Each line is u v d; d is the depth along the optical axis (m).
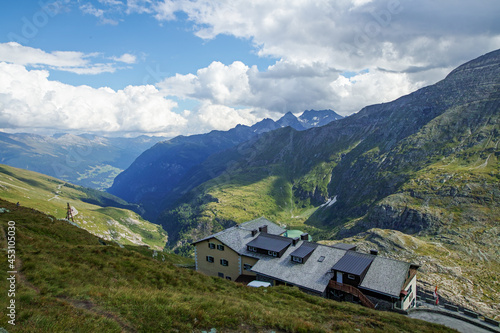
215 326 22.86
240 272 67.06
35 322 16.89
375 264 54.69
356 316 35.91
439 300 91.50
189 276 38.56
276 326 25.52
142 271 33.59
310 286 53.22
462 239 155.38
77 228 51.69
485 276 109.62
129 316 20.84
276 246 65.62
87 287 24.73
